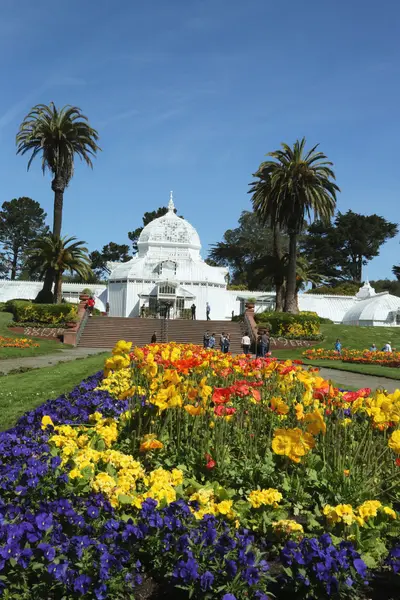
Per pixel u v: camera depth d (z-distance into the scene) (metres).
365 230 97.56
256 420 7.10
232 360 9.33
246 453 6.18
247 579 3.49
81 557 3.59
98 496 4.34
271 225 45.84
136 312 55.28
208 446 5.99
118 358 6.54
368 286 68.81
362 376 21.48
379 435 6.46
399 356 32.16
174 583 3.68
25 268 103.88
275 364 8.23
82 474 4.84
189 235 62.03
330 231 97.50
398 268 99.06
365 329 45.97
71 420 7.08
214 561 3.67
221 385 8.49
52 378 16.16
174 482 4.98
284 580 3.71
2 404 11.08
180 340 40.19
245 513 4.67
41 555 3.50
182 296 55.31
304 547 3.75
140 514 4.13
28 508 4.10
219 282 57.97
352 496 5.06
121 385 9.20
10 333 39.00
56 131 46.09
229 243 103.94
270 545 4.37
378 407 5.87
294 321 41.66
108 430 6.06
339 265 99.19
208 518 4.06
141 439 6.06
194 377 8.01
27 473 4.38
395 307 59.41
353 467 5.52
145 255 59.66
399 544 4.01
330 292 82.69
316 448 6.24
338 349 35.31
